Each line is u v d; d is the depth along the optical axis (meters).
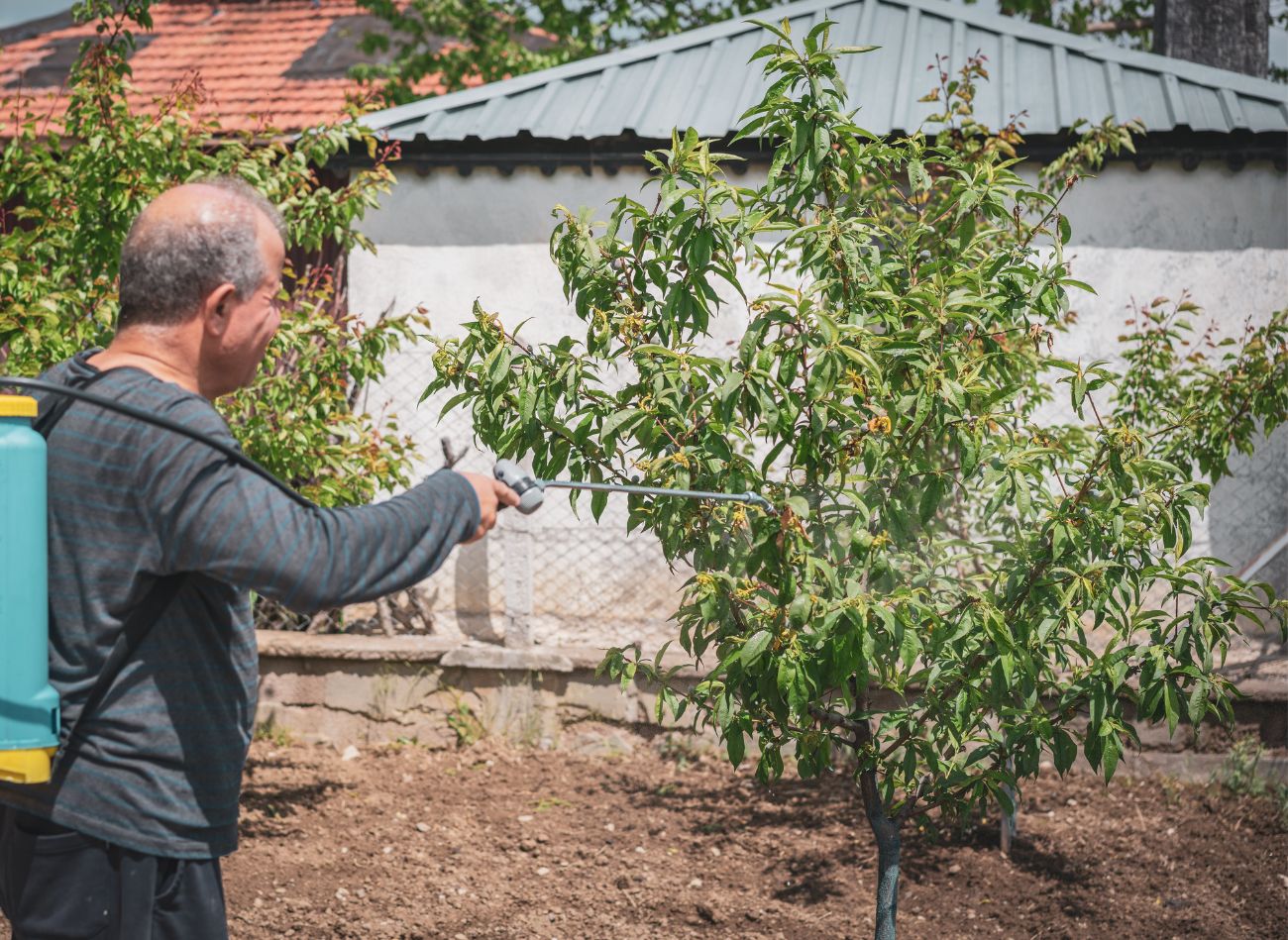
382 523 1.91
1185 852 4.92
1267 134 5.99
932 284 3.12
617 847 5.05
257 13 12.10
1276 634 6.11
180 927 2.00
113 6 5.19
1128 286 6.26
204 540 1.83
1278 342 5.11
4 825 2.00
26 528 1.81
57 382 2.00
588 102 6.80
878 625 2.87
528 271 6.60
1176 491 3.19
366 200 5.27
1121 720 3.12
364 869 4.81
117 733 1.91
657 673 3.56
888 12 7.66
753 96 6.73
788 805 5.48
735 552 3.09
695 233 3.03
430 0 10.99
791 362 2.93
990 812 5.25
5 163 4.94
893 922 3.50
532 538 6.36
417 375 6.55
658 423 3.01
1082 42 7.14
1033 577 3.09
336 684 6.31
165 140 4.92
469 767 6.00
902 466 3.13
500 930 4.27
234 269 2.00
